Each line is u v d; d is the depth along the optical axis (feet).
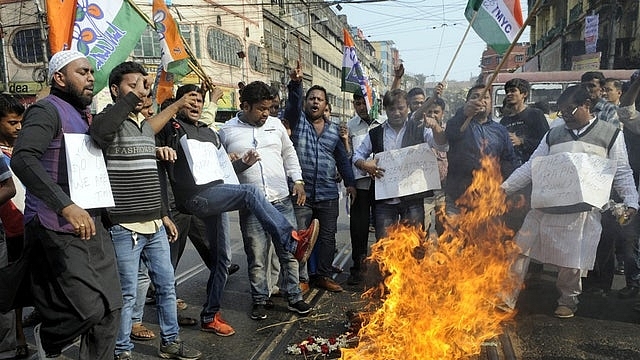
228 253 12.15
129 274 9.71
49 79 8.43
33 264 8.22
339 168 15.47
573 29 77.87
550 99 40.14
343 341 11.13
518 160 14.47
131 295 9.87
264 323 12.83
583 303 13.52
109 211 9.27
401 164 13.69
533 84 40.52
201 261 19.20
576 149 12.06
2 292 8.15
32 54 66.54
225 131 13.55
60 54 8.29
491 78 12.56
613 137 11.99
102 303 8.18
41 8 64.90
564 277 12.42
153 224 9.98
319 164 14.55
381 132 14.42
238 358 10.89
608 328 11.82
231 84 89.66
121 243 9.54
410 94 16.21
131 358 10.67
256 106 13.02
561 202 11.91
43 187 7.39
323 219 14.94
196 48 79.71
